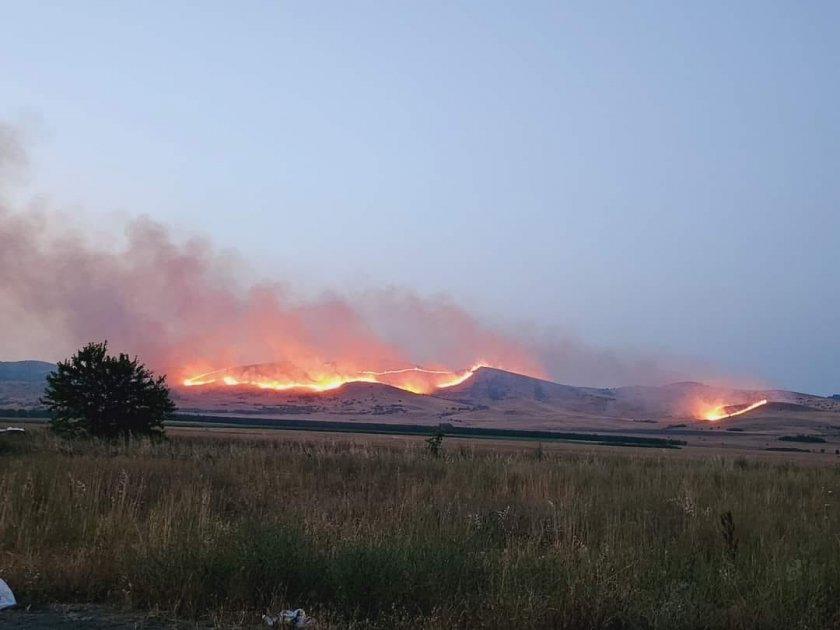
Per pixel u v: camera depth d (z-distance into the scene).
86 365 39.12
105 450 26.61
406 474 20.36
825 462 45.00
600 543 11.05
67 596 9.00
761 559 10.27
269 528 10.12
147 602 8.66
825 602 8.66
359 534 10.44
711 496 16.45
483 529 12.33
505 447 69.38
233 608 8.48
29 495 12.68
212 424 138.25
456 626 7.73
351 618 8.21
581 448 76.31
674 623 8.00
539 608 8.02
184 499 13.16
